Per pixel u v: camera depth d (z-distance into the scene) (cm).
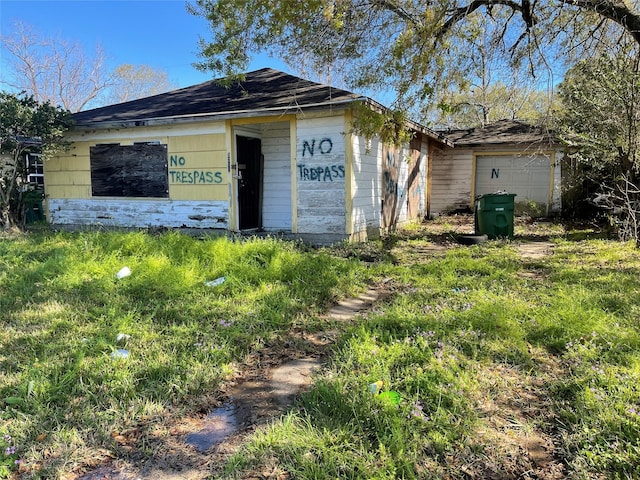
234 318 432
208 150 962
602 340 354
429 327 389
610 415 250
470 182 1593
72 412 268
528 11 897
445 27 870
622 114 854
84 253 676
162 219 1025
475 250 826
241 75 875
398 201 1192
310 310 476
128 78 3672
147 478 219
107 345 352
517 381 305
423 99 875
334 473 213
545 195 1499
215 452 239
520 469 221
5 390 289
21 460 226
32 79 3094
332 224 877
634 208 869
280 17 777
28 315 433
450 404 273
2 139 985
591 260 700
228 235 949
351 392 281
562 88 1018
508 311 427
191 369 324
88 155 1086
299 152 891
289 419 258
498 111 2444
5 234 977
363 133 869
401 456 221
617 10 808
